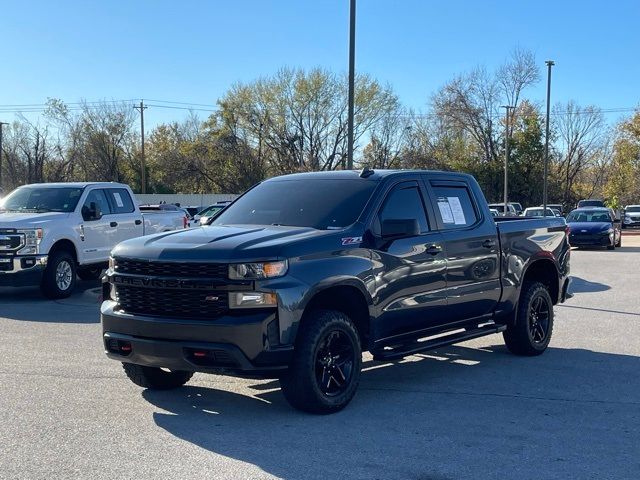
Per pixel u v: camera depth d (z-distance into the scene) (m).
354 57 17.36
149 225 16.56
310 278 6.02
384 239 6.81
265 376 5.92
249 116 54.16
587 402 6.71
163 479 4.74
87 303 13.33
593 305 13.30
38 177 61.53
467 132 63.88
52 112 63.22
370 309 6.57
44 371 7.81
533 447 5.42
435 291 7.32
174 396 6.88
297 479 4.76
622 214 51.88
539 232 8.98
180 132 69.06
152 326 5.96
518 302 8.63
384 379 7.67
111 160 64.50
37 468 4.93
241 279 5.75
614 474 4.88
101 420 6.08
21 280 13.26
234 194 56.44
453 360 8.66
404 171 7.53
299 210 7.10
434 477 4.81
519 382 7.52
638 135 55.84
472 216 8.05
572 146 73.31
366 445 5.45
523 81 62.25
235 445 5.44
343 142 52.75
